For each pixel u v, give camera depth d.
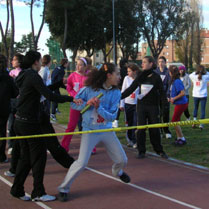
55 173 5.07
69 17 33.00
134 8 42.25
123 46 45.06
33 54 3.81
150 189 4.38
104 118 3.72
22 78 3.73
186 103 6.77
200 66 9.03
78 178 4.83
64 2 26.17
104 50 42.84
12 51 26.81
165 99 5.76
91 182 4.65
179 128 6.89
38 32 27.84
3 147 5.53
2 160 5.57
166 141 7.36
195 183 4.62
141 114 5.87
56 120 10.19
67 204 3.86
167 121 7.57
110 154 4.06
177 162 5.69
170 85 7.35
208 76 8.99
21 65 3.88
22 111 3.75
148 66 5.71
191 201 3.97
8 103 5.33
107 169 5.27
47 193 4.21
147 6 43.50
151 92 5.76
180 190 4.35
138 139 5.98
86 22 35.25
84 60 5.76
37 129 3.79
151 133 5.90
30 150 3.81
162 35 46.06
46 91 3.62
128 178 4.40
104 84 3.84
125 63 8.22
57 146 4.91
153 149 6.62
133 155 6.23
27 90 3.68
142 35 45.50
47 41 41.91
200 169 5.28
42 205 3.83
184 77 9.52
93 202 3.93
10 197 4.07
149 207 3.78
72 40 37.53
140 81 5.79
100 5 36.16
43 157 3.85
